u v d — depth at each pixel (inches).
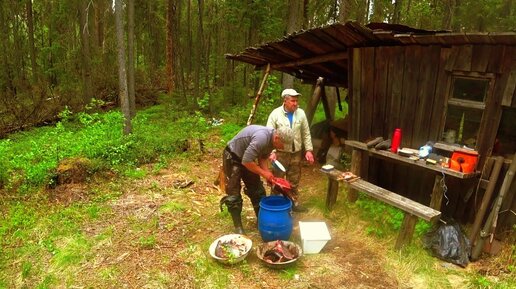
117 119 355.3
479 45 167.8
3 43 689.6
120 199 231.0
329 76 339.6
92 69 637.3
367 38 208.4
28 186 240.7
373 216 195.8
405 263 160.2
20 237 186.2
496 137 171.8
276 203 181.5
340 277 152.9
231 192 181.5
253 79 698.8
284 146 208.8
